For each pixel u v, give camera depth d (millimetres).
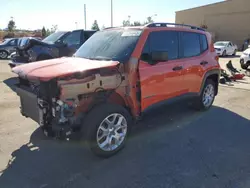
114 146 3137
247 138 3725
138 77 3283
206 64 4695
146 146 3426
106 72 2934
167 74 3719
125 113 3160
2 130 3900
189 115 4781
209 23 39406
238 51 31391
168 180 2629
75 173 2754
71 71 2643
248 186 2523
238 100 5992
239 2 34344
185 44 4191
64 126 2691
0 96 5996
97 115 2863
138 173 2762
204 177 2682
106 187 2510
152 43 3520
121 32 3730
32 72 2764
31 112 3062
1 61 14812
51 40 8984
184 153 3232
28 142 3502
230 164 2955
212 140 3643
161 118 4586
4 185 2525
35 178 2650
